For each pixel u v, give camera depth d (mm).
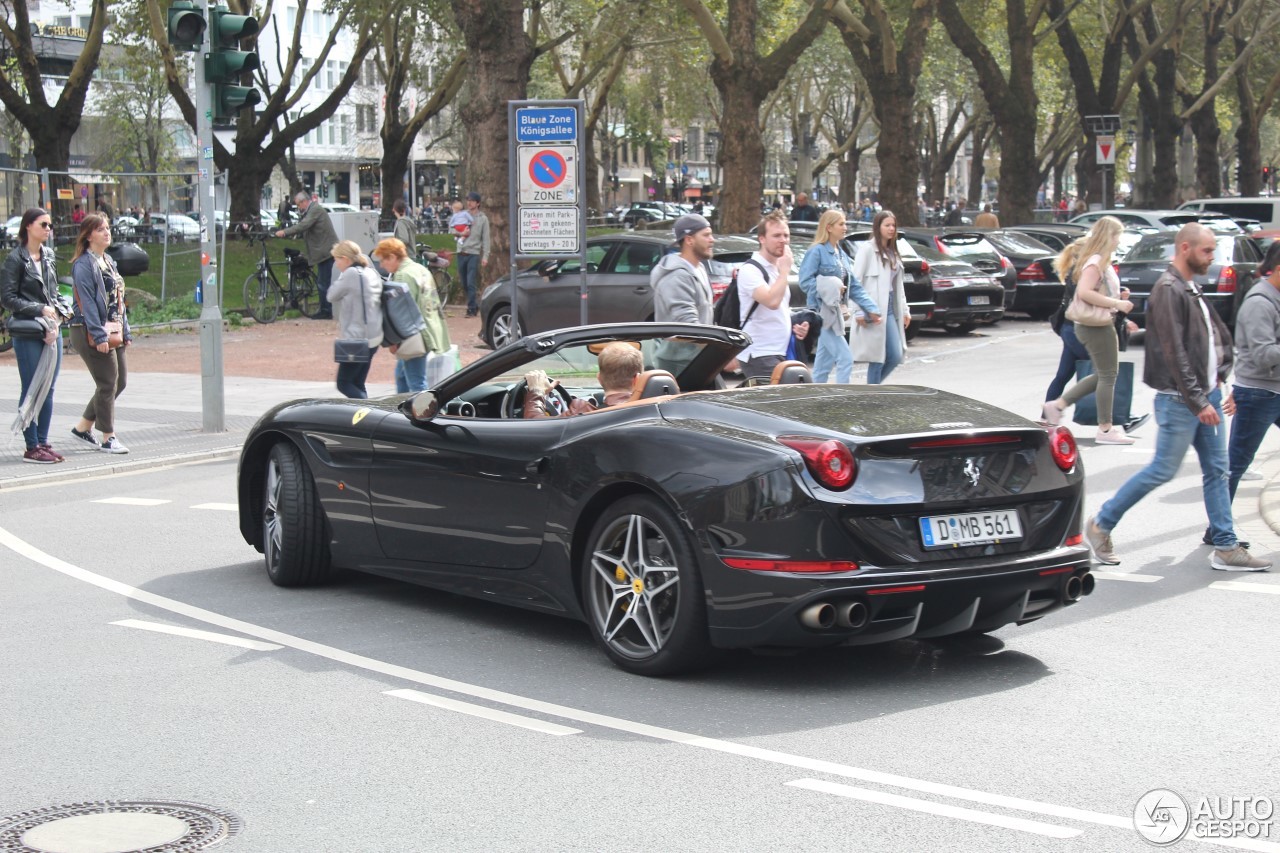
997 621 5828
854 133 72062
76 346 12500
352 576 8125
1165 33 43719
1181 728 5160
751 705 5504
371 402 7652
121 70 54312
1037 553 5797
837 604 5383
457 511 6734
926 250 24406
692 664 5809
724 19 42438
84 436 12766
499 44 24266
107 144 61312
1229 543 7809
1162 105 46562
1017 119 38000
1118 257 23984
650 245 18672
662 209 69938
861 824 4227
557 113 13203
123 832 4258
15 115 34000
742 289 10383
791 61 28359
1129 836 4109
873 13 34031
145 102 55750
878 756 4867
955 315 23125
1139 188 52531
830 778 4645
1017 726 5199
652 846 4074
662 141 87375
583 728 5238
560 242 13328
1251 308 8141
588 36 43500
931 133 73812
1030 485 5809
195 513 10141
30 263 12008
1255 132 52750
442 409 7176
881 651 6324
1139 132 52156
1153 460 7789
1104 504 7973
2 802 4543
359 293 13078
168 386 17609
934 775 4664
